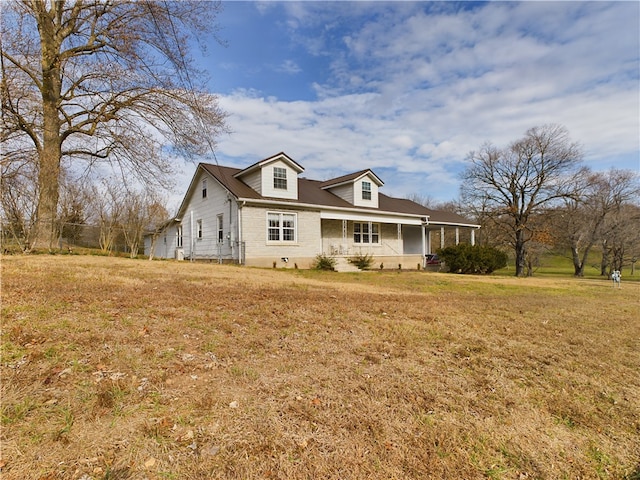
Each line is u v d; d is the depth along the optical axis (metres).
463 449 2.27
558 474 2.13
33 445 1.87
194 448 2.02
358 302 6.66
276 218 15.89
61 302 4.49
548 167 24.11
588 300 9.77
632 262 30.25
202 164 17.72
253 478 1.83
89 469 1.76
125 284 6.33
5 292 4.75
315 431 2.30
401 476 1.97
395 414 2.61
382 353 3.87
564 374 3.68
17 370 2.61
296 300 6.23
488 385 3.27
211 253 17.36
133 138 14.05
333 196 20.19
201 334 3.87
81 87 13.24
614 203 29.62
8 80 10.80
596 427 2.69
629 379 3.65
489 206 26.72
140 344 3.39
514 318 6.27
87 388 2.49
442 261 22.30
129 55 12.48
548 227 25.38
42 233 12.30
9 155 11.95
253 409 2.48
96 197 18.67
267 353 3.55
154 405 2.39
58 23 12.75
